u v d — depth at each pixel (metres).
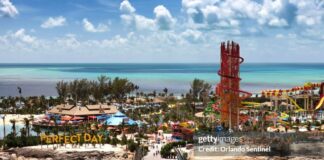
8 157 175.50
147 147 180.75
